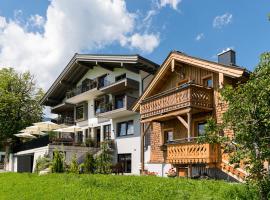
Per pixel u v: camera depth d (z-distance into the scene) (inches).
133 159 1107.3
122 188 494.0
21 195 531.5
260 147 304.0
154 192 453.1
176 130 868.0
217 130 334.6
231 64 774.5
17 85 1561.3
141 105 903.7
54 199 477.7
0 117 1496.1
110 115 1175.6
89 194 476.1
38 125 1160.2
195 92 748.0
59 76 1413.6
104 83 1261.1
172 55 849.5
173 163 756.6
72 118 1460.4
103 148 1149.7
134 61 1058.7
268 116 298.7
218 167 661.9
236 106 315.9
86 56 1237.1
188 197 418.6
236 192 409.7
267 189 312.7
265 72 311.3
